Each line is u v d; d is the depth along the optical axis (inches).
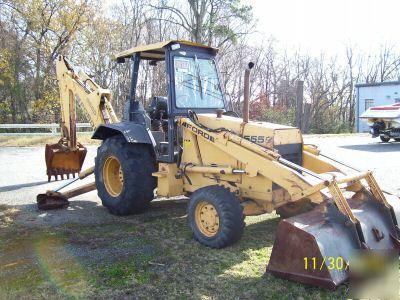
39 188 330.0
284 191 195.0
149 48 236.7
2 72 978.7
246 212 196.9
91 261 176.1
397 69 1728.6
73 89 310.5
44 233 214.1
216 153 209.0
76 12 1016.9
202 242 193.2
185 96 230.1
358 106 1233.4
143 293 147.3
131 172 234.2
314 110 1378.0
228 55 1179.9
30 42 1019.9
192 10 941.8
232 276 160.6
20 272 165.6
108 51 1108.5
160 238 204.5
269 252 185.8
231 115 244.2
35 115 1026.1
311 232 149.6
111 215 247.9
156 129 251.9
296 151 207.3
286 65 1470.2
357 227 158.1
